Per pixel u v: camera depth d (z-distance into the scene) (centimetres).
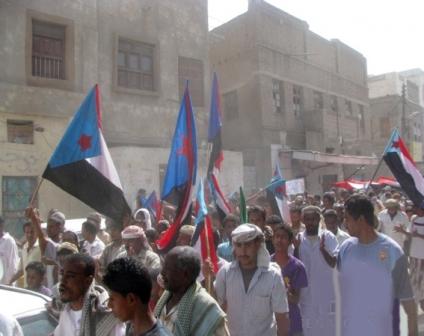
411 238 753
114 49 1620
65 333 298
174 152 559
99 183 501
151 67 1745
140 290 219
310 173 2381
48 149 1439
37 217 499
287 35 2405
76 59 1520
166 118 1753
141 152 1528
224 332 278
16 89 1386
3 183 1338
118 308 220
